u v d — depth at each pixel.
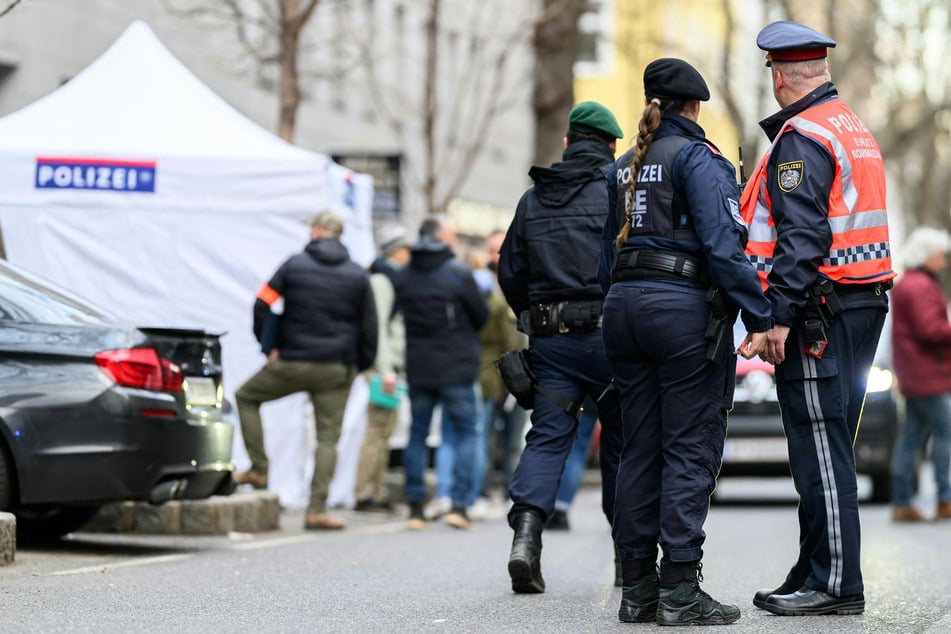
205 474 23.14
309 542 26.03
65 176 31.19
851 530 16.66
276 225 31.36
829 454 16.72
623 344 16.16
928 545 26.70
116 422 21.91
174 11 46.09
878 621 16.31
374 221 42.66
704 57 86.56
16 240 31.19
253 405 28.98
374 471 33.03
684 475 15.92
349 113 69.19
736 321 17.03
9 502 21.75
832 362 16.67
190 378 23.00
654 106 15.87
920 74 93.69
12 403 21.62
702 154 15.85
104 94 32.38
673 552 15.85
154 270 31.25
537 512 18.94
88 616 16.33
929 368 32.81
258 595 18.45
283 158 31.31
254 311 28.20
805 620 16.31
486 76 85.50
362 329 28.47
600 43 92.62
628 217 16.11
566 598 18.53
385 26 71.88
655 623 16.16
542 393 19.16
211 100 32.91
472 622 16.30
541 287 19.33
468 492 29.84
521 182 97.06
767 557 24.30
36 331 22.03
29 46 46.69
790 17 77.50
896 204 118.50
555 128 46.69
